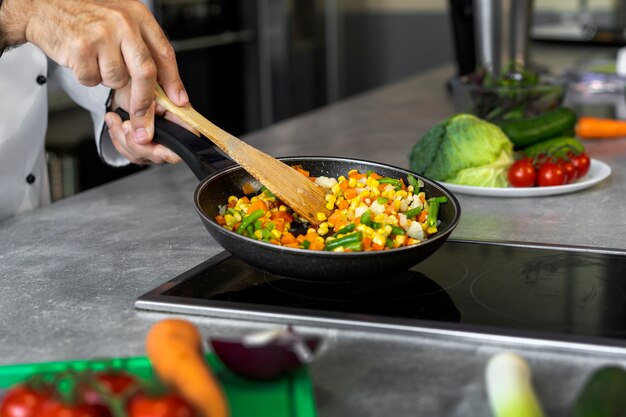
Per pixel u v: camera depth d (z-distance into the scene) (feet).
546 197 4.66
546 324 2.83
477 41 7.57
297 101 13.46
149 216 4.36
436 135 4.91
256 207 3.41
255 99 12.75
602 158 5.57
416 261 3.02
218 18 11.79
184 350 2.26
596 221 4.16
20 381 2.47
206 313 3.00
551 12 13.38
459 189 4.71
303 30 13.25
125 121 4.45
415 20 13.52
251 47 12.50
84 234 4.06
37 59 5.09
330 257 2.86
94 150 9.04
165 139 3.99
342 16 13.64
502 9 7.34
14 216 4.42
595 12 13.14
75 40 3.63
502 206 4.49
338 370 2.59
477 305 3.01
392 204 3.40
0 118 4.97
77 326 2.95
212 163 3.74
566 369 2.57
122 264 3.60
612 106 7.31
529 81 6.31
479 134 4.76
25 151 5.16
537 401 2.28
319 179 3.73
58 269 3.55
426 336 2.80
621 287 3.17
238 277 3.30
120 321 2.99
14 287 3.34
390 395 2.44
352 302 3.04
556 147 5.05
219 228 3.03
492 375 2.27
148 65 3.65
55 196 8.56
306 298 3.08
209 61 11.75
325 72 13.82
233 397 2.38
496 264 3.44
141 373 2.47
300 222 3.56
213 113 12.01
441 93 8.21
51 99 8.35
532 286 3.18
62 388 2.34
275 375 2.39
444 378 2.53
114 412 1.95
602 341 2.68
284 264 2.95
